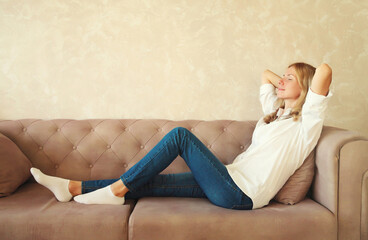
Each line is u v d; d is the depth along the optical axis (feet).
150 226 4.08
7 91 6.54
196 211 4.31
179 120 6.68
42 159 5.82
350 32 6.79
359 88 6.84
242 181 4.65
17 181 5.08
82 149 5.88
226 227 4.13
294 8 6.74
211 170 4.58
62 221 4.10
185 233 4.09
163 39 6.64
